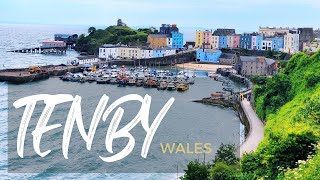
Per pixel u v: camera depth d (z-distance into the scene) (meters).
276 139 64.25
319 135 60.41
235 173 69.62
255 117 141.75
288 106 110.12
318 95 96.56
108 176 98.38
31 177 97.19
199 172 74.50
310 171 45.69
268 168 59.34
